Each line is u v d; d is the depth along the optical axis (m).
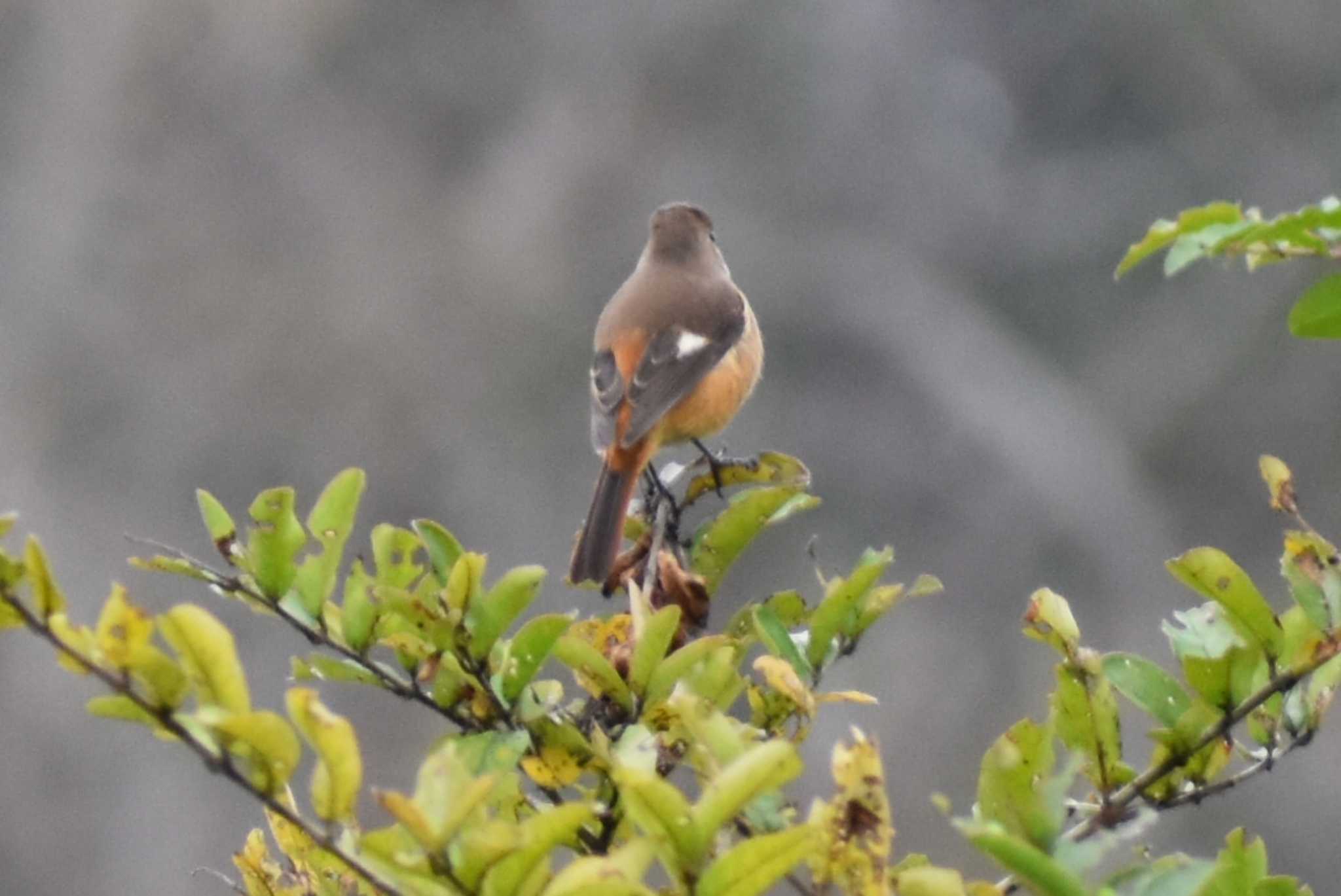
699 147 19.92
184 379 18.48
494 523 18.08
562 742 3.33
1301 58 19.59
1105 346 19.05
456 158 19.89
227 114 19.45
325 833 2.77
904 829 15.45
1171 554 17.81
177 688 2.79
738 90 20.05
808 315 19.45
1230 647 3.43
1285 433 18.00
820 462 18.81
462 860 2.69
